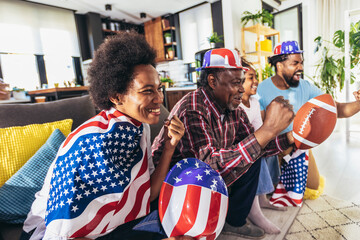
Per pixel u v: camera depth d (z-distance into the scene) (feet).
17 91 12.72
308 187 5.49
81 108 4.62
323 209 5.10
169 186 2.35
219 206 2.22
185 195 2.19
